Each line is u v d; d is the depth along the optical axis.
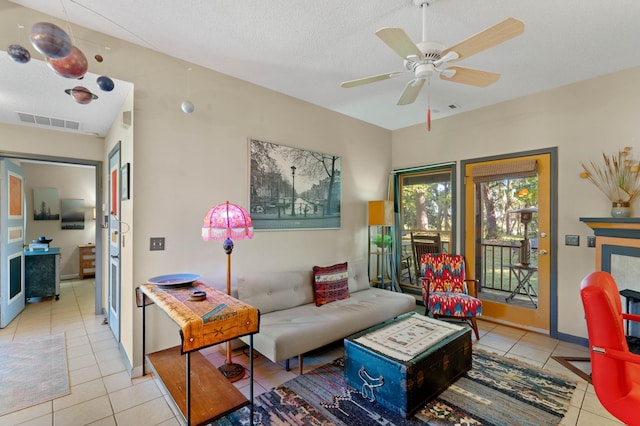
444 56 1.88
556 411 2.06
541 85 3.29
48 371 2.57
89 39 2.32
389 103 3.82
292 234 3.61
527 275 3.58
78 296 4.94
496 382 2.41
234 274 3.11
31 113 3.16
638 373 1.59
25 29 2.08
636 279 2.67
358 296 3.63
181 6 2.06
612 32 2.32
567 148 3.26
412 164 4.70
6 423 1.94
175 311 1.76
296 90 3.45
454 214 4.22
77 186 6.34
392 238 4.59
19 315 4.00
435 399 2.19
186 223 2.79
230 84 3.09
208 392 1.93
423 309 4.34
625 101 2.92
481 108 3.94
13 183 3.84
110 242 3.47
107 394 2.25
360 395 2.24
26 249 4.88
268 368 2.64
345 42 2.51
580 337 3.16
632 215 2.84
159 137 2.64
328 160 4.01
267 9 2.09
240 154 3.15
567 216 3.27
